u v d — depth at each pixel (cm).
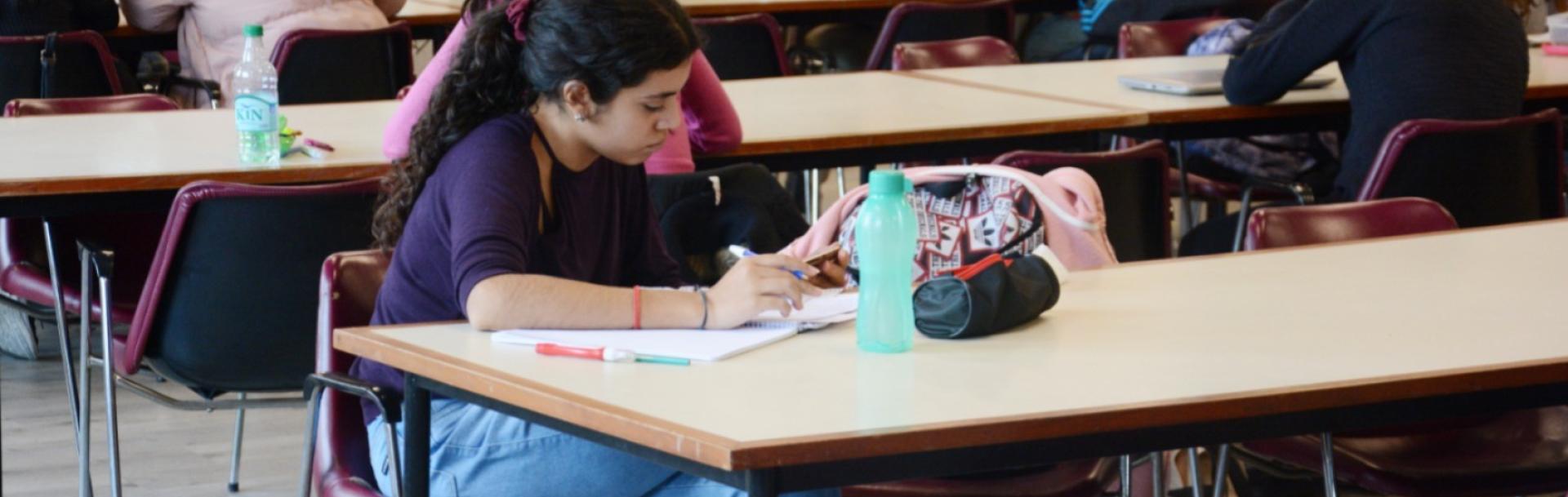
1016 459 170
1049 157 318
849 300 218
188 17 575
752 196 335
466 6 309
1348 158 404
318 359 240
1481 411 191
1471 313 215
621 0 217
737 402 174
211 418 411
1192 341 200
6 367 445
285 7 563
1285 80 402
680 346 195
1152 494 296
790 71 593
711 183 330
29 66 521
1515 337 202
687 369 188
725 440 160
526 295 204
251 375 306
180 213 289
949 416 169
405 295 226
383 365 225
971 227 273
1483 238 269
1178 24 549
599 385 181
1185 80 438
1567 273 241
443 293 224
